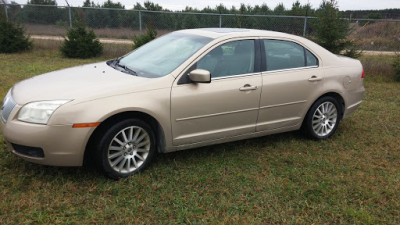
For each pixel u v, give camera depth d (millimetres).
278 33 4574
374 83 9594
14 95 3461
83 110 3203
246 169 3965
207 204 3230
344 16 10148
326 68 4789
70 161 3281
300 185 3674
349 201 3416
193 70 3682
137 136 3611
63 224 2824
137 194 3314
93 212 2977
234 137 4211
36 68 9852
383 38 18672
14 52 13336
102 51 13570
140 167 3682
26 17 15930
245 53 4176
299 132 5195
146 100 3480
